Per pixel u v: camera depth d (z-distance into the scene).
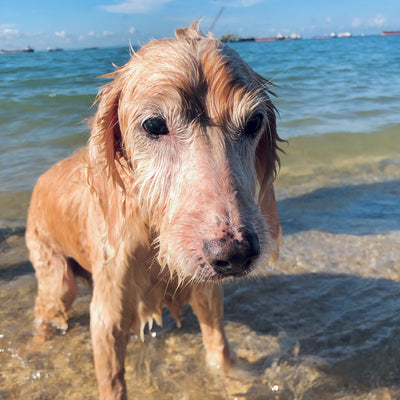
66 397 0.44
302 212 0.83
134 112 0.34
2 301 0.59
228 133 0.32
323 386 0.45
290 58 4.12
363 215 0.81
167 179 0.33
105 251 0.40
